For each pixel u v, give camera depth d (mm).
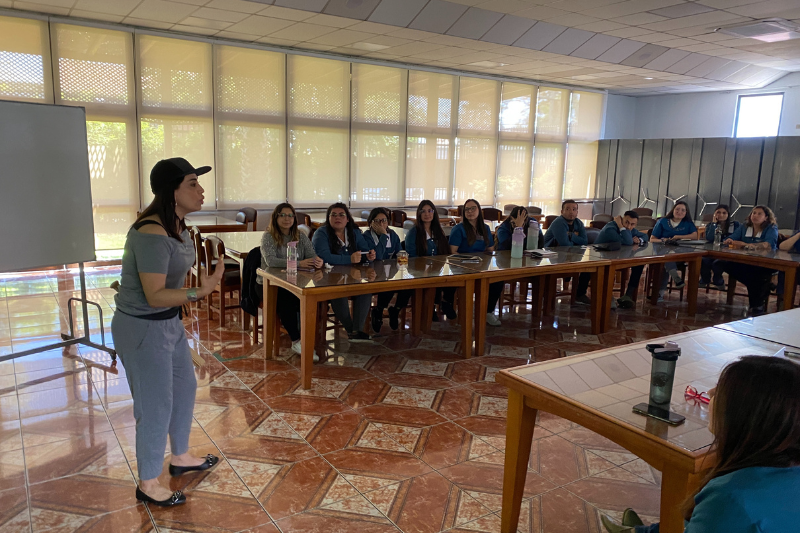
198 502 2363
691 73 9859
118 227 7430
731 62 9477
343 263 4363
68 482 2500
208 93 7820
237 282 4988
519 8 6668
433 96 9938
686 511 1136
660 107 12703
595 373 2045
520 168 11328
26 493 2408
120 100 7199
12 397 3424
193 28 7184
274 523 2229
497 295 5215
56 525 2186
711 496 1013
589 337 4977
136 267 2119
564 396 1829
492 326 5273
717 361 2191
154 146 7531
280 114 8453
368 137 9367
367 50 8422
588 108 12070
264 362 4137
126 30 7055
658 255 5285
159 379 2230
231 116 8055
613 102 12648
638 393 1863
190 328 4977
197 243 5055
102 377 3760
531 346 4676
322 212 9117
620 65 9188
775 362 1037
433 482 2564
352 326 4641
